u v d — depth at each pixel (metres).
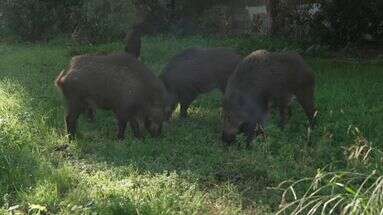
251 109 6.77
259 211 5.16
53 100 8.38
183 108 7.88
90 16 15.18
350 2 13.52
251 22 16.05
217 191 5.51
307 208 5.08
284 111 7.25
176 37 15.54
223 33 16.06
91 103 6.90
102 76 6.80
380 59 12.66
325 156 6.21
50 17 16.27
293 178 5.72
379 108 7.94
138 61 7.07
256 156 6.20
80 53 13.12
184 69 7.76
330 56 13.23
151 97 6.96
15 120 7.05
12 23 16.39
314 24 13.98
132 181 5.69
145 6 15.93
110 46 13.66
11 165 5.80
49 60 12.06
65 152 6.54
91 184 5.62
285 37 14.55
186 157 6.36
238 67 6.98
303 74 7.10
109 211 5.03
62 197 5.41
